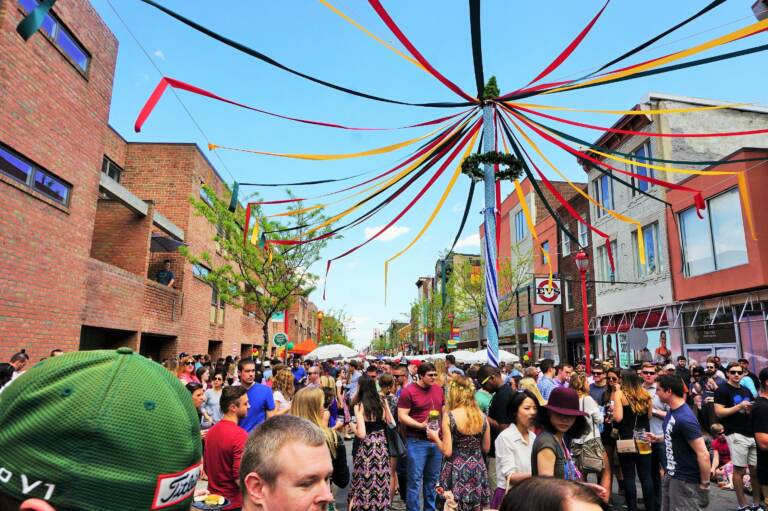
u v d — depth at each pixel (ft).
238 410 13.30
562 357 79.10
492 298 26.43
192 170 60.13
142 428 3.52
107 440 3.34
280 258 49.24
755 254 44.29
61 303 33.19
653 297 58.49
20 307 29.07
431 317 134.51
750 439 21.30
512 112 27.43
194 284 60.44
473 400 17.35
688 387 37.68
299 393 16.12
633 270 62.85
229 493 12.57
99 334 44.29
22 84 28.86
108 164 57.26
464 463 16.81
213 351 74.95
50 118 31.78
